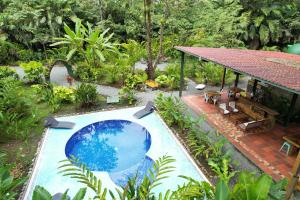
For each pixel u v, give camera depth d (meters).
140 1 16.14
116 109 8.65
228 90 9.94
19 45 15.25
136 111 8.51
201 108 8.58
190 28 15.77
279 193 3.16
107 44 12.41
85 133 7.39
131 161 6.20
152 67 11.52
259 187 2.60
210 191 3.41
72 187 4.87
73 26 15.88
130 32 16.64
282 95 8.60
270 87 8.91
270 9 15.77
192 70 12.68
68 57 11.59
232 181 4.96
